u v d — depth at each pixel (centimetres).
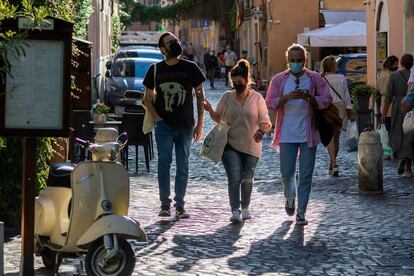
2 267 883
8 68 873
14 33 895
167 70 1380
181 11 8581
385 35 2900
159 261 1077
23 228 930
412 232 1265
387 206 1500
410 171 1888
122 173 954
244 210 1396
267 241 1212
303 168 1340
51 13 1258
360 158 1656
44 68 913
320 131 1341
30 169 923
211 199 1606
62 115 918
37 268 1037
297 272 1021
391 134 1906
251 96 1369
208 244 1191
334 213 1437
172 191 1709
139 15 8625
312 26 5788
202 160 2266
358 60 3988
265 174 1994
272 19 5788
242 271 1024
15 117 909
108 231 901
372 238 1225
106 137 1029
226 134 1351
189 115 1390
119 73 3744
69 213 980
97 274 914
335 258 1100
